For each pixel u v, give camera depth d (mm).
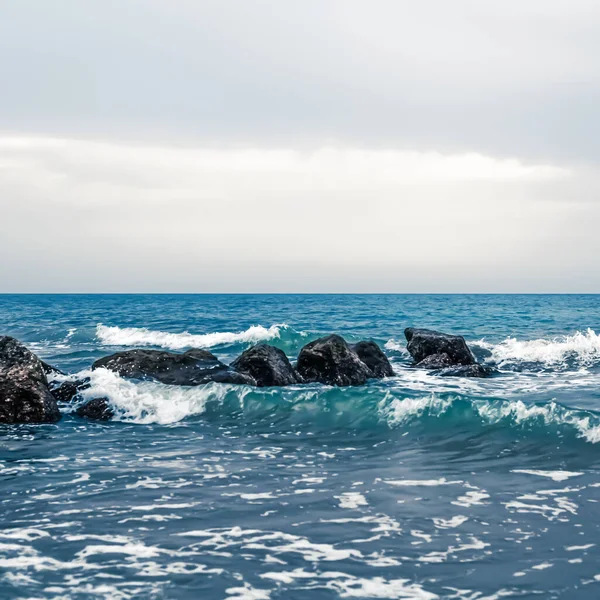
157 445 12898
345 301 114375
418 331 26531
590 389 20047
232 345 33438
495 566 7129
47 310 72875
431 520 8539
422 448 12445
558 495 9523
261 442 13125
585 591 6531
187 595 6422
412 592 6516
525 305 86938
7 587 6578
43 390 15445
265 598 6371
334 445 12812
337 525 8352
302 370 20516
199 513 8789
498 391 19562
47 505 9133
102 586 6613
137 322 50875
